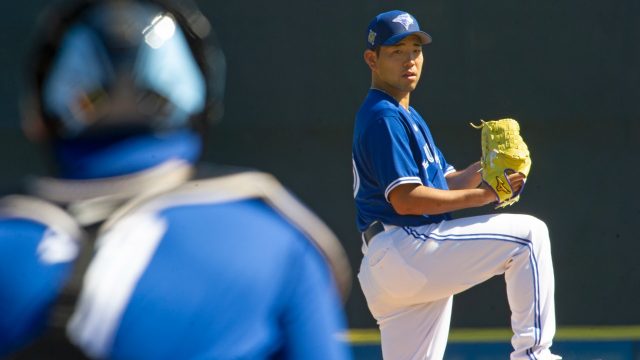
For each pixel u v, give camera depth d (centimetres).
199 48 463
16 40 2522
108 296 424
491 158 1516
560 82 2572
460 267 1508
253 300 439
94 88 442
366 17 2562
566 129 2567
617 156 2575
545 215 2577
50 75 450
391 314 1594
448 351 2327
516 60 2567
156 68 447
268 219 455
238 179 460
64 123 445
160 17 454
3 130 2516
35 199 444
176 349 427
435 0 2559
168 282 429
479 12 2562
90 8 454
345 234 2580
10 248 433
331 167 2580
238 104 2575
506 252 1501
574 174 2578
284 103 2573
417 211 1492
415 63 1564
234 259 438
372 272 1561
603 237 2569
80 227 436
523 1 2564
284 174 2583
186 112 455
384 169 1499
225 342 433
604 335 2464
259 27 2566
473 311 2509
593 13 2567
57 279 427
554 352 2327
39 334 424
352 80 2572
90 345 421
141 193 443
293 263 454
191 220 440
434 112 2569
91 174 445
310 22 2562
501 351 2325
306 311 455
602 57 2572
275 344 450
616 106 2572
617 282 2572
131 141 446
